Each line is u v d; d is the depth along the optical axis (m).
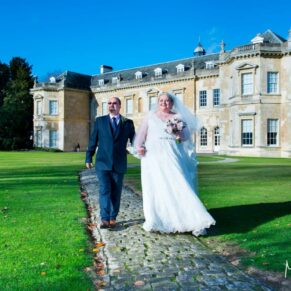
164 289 3.84
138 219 7.11
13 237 5.58
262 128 35.16
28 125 65.25
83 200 9.13
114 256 4.92
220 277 4.15
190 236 5.95
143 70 56.81
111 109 6.78
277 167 19.14
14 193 9.94
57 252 4.90
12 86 70.06
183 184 6.17
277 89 35.47
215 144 46.72
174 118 6.44
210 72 46.62
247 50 35.81
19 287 3.76
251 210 7.58
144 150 6.38
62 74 60.34
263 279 4.09
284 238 5.49
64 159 28.86
